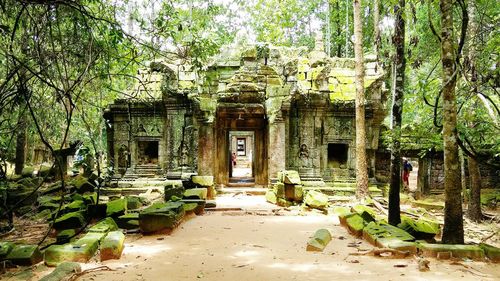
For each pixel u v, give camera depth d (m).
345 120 20.55
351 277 7.28
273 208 16.06
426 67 21.30
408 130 14.10
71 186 18.69
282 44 27.00
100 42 9.64
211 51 11.19
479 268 7.87
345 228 12.02
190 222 13.13
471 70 12.63
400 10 11.85
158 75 21.09
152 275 7.39
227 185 21.27
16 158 20.38
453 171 9.23
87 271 7.46
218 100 19.70
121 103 20.61
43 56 8.12
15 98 8.25
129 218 11.76
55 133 15.87
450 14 9.27
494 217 15.77
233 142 40.38
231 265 8.08
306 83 19.97
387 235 9.64
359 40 16.95
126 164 20.73
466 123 13.38
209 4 14.81
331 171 20.45
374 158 20.41
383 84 20.61
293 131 20.09
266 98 19.69
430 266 7.95
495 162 15.02
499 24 13.48
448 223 9.25
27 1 6.09
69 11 8.70
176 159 20.23
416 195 20.56
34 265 8.08
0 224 12.55
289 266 8.01
